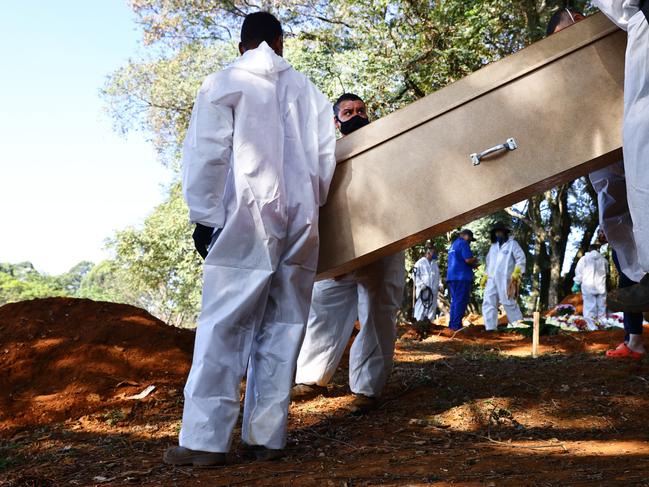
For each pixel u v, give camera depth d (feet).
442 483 9.88
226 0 73.31
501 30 50.55
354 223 12.96
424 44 53.11
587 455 11.49
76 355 18.03
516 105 12.05
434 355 24.91
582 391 16.65
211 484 10.56
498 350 27.71
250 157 11.71
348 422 15.10
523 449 12.22
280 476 10.93
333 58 55.11
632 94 10.16
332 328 17.46
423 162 12.53
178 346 19.44
